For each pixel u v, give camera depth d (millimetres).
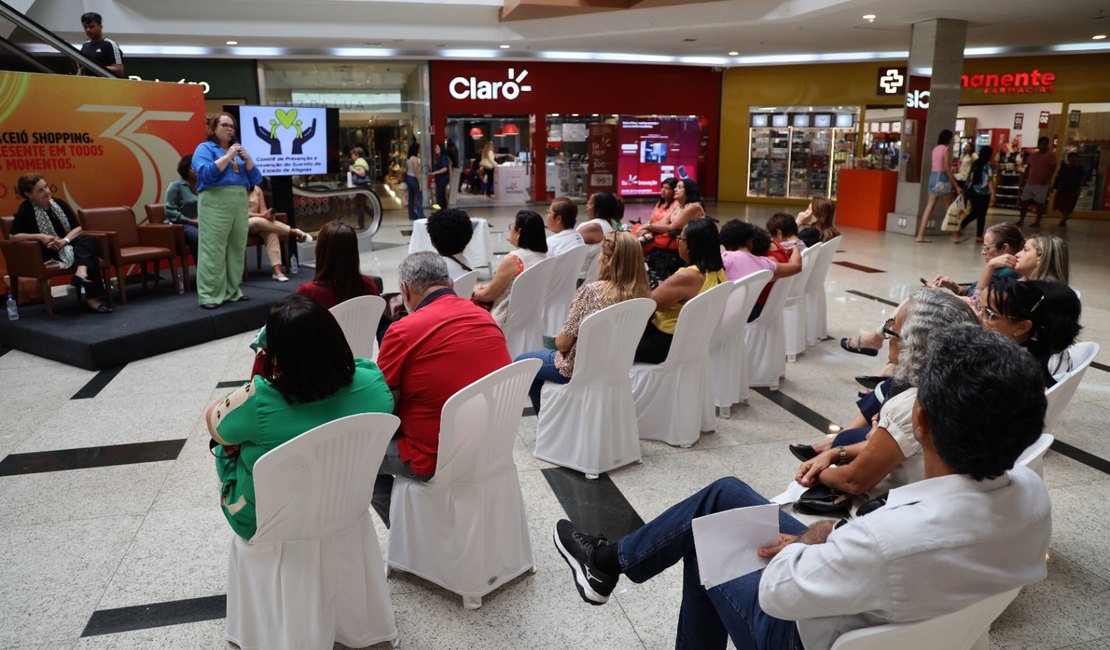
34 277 5293
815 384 4590
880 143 16047
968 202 10938
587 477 3320
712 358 3988
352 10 12078
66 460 3512
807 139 16984
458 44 13586
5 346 5379
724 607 1668
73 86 6793
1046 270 3545
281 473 1832
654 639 2281
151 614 2389
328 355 1916
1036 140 14773
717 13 11523
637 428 3523
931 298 2318
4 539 2826
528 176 17031
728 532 1583
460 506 2363
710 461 3510
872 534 1219
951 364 1193
